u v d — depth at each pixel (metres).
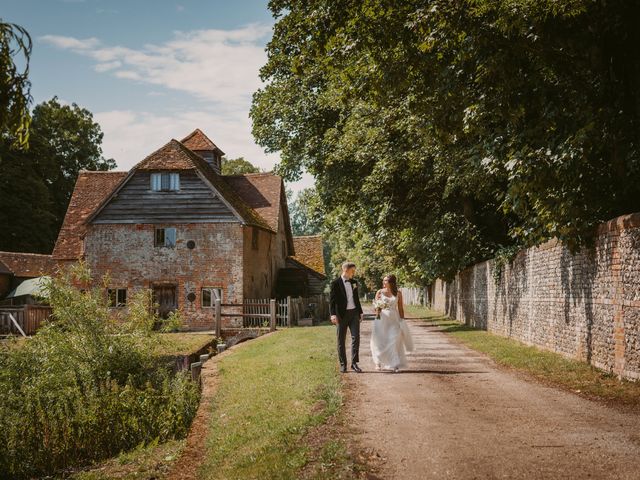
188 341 25.06
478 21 11.07
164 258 35.75
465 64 11.86
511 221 25.20
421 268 27.38
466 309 29.11
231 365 15.02
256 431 7.89
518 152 11.96
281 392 10.28
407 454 6.27
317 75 28.78
